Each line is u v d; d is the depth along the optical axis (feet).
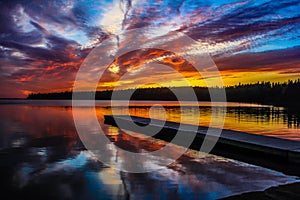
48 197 17.63
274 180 21.67
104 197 17.76
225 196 17.90
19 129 51.42
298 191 18.83
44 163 26.08
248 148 31.86
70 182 20.56
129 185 20.10
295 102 169.27
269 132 47.93
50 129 52.08
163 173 23.53
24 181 20.63
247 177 22.56
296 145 30.42
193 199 17.47
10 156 28.89
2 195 17.88
